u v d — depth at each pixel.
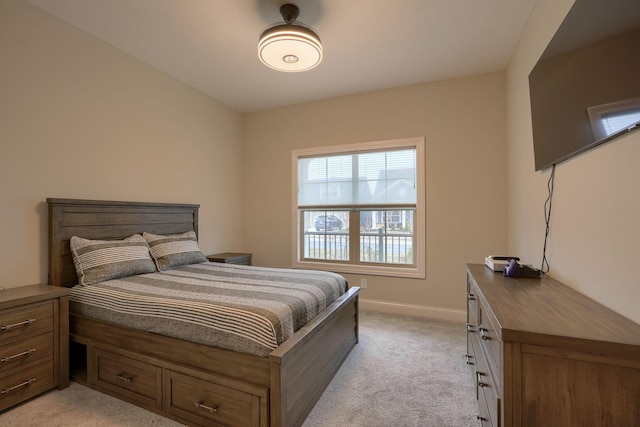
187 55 2.84
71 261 2.31
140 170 2.96
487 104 3.15
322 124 3.90
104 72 2.63
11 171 2.07
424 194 3.38
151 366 1.73
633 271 1.07
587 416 0.92
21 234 2.12
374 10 2.17
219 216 3.97
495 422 1.15
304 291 2.00
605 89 1.15
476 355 1.78
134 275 2.43
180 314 1.67
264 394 1.42
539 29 2.02
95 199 2.57
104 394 1.90
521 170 2.51
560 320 1.08
